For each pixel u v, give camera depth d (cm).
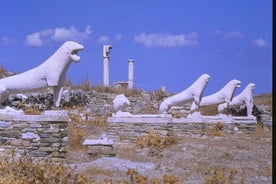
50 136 1448
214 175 1284
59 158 1451
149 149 1919
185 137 2362
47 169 1188
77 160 1592
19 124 1455
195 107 2712
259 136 2647
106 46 4022
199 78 2691
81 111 2858
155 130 2077
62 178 1077
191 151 1881
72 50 1526
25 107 2681
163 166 1545
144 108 3372
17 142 1450
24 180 995
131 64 4247
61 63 1538
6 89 1565
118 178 1257
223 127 2736
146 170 1423
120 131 2133
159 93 3725
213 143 2130
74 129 2081
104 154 1681
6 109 1529
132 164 1493
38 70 1560
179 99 2698
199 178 1350
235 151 1905
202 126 2466
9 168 1088
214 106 3678
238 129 2789
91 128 2419
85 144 1697
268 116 3350
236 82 3145
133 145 2038
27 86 1562
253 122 2828
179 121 2469
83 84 3606
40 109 2731
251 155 1856
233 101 3253
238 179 1378
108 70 4031
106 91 3594
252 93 3231
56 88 1563
